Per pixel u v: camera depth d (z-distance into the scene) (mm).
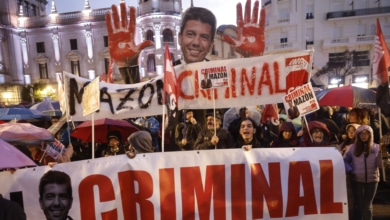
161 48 26188
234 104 3682
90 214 2516
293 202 2727
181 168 2656
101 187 2551
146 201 2600
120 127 4797
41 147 3418
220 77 3574
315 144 3553
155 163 2639
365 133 3410
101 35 31609
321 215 2742
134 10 5871
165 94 2809
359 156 3453
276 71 3588
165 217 2613
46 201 2451
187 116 5004
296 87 3453
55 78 33062
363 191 3471
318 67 28984
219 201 2678
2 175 2430
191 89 3688
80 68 32500
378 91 3666
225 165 2697
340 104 5543
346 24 28500
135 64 5992
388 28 27812
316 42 29094
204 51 7129
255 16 6578
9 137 3074
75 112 3451
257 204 2705
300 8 28906
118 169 2588
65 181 2486
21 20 32875
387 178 4773
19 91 33125
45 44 32844
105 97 3666
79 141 5461
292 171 2744
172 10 26422
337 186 2762
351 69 27609
